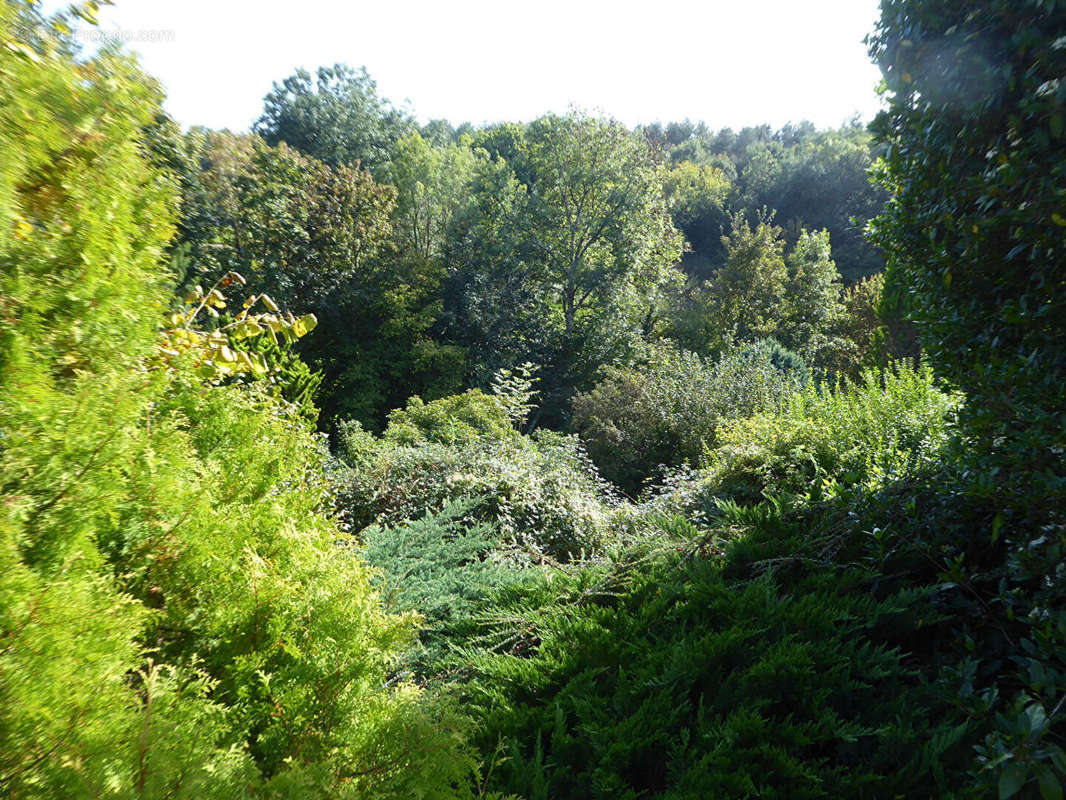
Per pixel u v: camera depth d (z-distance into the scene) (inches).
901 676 100.2
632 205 1005.2
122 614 52.7
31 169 56.2
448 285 994.7
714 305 1098.7
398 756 61.2
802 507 141.5
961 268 107.8
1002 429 92.6
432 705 67.7
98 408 53.3
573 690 100.8
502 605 134.6
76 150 59.4
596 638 110.7
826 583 116.9
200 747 49.6
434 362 896.3
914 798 76.7
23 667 43.1
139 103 65.4
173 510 65.1
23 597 44.3
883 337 474.9
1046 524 89.4
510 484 226.4
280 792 53.2
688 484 251.0
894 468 146.5
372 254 906.1
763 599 113.4
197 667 64.4
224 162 733.3
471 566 154.9
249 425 86.0
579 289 1055.6
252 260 724.7
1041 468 82.3
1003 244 98.7
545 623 121.4
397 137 1208.2
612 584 136.1
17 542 45.8
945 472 125.8
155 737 46.8
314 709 64.4
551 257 1038.4
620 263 1022.4
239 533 70.4
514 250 1033.5
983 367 92.0
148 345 65.1
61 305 56.4
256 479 82.4
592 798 83.7
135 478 62.1
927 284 119.1
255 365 98.0
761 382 541.0
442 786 60.9
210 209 690.8
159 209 68.3
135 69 64.0
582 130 991.0
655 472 534.6
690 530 147.7
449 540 182.4
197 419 82.4
